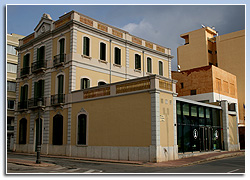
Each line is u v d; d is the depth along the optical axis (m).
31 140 28.44
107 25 28.67
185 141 22.33
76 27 25.88
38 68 28.72
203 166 16.72
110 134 21.06
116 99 21.11
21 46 32.41
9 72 42.06
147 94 19.09
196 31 52.66
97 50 27.38
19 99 31.75
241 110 45.38
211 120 27.58
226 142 28.78
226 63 48.25
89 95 23.31
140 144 19.00
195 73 39.47
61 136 25.27
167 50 35.34
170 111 19.97
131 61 30.48
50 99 26.98
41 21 29.72
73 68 25.12
